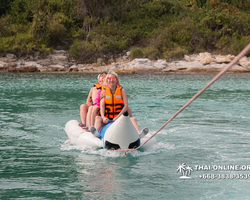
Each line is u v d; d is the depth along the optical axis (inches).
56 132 526.9
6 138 487.5
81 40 2527.1
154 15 2817.4
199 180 321.4
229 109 741.9
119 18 2731.3
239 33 2600.9
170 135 502.0
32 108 759.1
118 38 2529.5
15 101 870.4
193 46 2500.0
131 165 364.5
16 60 2301.9
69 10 2628.0
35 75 1811.0
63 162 374.9
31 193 290.5
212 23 2610.7
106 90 440.8
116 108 438.0
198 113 692.1
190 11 2910.9
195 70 2066.9
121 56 2453.2
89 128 458.0
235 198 280.7
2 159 386.9
